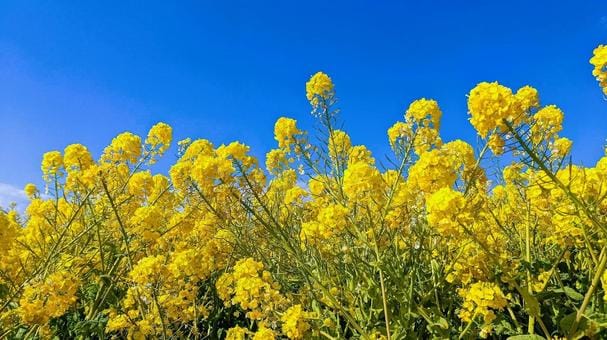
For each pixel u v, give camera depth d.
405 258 0.57
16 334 0.55
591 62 0.44
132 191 0.74
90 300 0.63
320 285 0.50
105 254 0.72
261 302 0.52
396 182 0.57
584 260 0.56
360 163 0.53
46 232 0.76
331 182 0.69
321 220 0.54
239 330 0.54
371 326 0.51
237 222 0.65
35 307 0.48
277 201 0.69
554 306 0.50
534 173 0.53
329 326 0.52
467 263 0.51
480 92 0.40
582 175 0.51
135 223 0.65
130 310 0.60
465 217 0.41
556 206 0.50
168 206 0.84
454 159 0.55
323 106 0.68
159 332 0.56
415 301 0.53
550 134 0.55
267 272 0.54
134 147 0.71
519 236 0.63
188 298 0.58
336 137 0.71
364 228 0.58
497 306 0.44
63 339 0.59
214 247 0.72
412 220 0.57
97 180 0.67
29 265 0.69
